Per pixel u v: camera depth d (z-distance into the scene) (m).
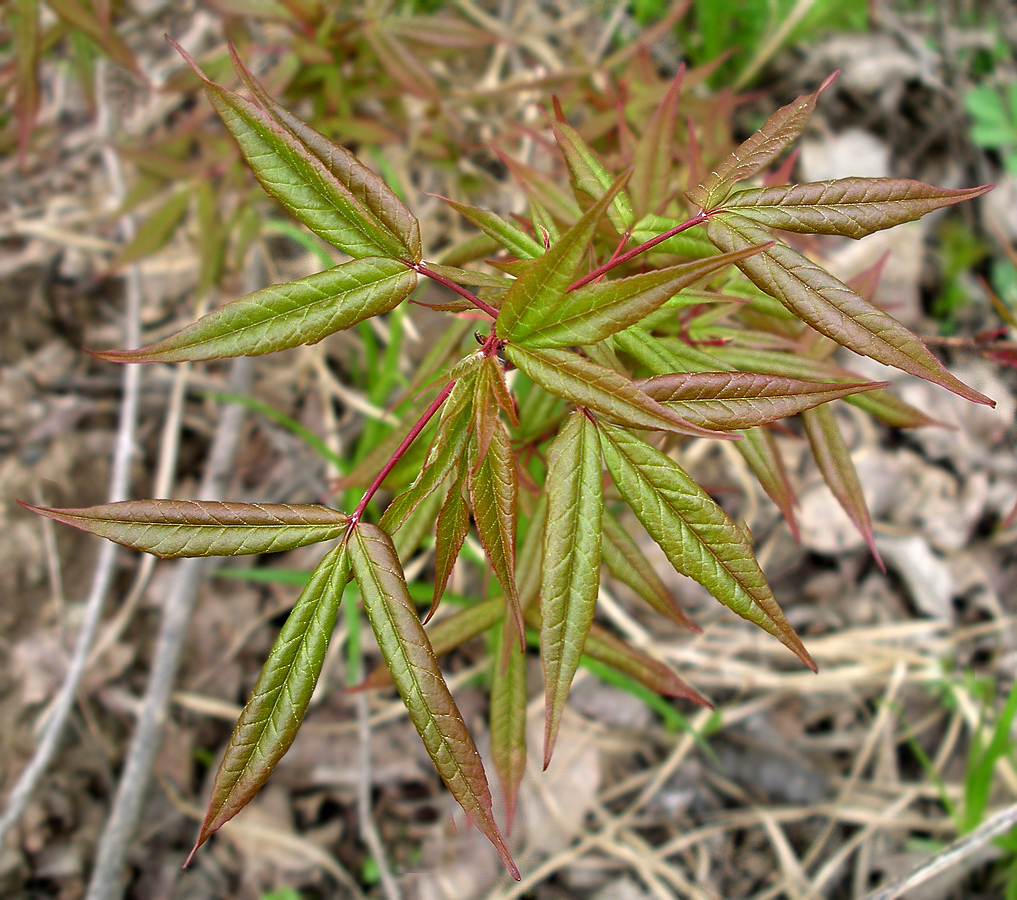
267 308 0.19
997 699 0.49
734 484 0.54
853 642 0.51
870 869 0.45
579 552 0.19
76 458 0.54
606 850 0.46
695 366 0.23
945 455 0.55
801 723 0.50
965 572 0.53
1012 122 0.61
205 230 0.47
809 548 0.54
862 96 0.64
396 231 0.19
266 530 0.19
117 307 0.60
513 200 0.53
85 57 0.46
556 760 0.48
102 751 0.47
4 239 0.60
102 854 0.42
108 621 0.51
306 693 0.19
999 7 0.66
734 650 0.50
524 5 0.62
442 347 0.29
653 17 0.61
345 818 0.48
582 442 0.19
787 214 0.19
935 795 0.46
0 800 0.45
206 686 0.50
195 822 0.47
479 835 0.47
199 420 0.57
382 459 0.28
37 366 0.57
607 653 0.27
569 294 0.18
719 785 0.48
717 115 0.35
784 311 0.26
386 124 0.55
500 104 0.59
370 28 0.41
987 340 0.31
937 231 0.60
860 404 0.27
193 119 0.45
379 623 0.19
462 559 0.51
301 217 0.19
